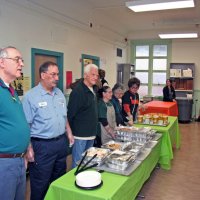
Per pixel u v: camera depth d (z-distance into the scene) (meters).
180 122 8.58
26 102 2.20
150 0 4.42
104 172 1.96
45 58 4.68
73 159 2.70
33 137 2.23
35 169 2.26
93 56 6.48
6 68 1.74
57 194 1.72
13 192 1.77
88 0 5.73
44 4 4.44
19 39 3.92
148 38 9.19
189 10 6.34
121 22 7.95
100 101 3.03
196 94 9.02
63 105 2.40
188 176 3.78
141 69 9.56
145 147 2.69
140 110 4.60
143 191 3.25
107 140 3.00
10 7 3.71
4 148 1.70
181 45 8.99
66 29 5.20
